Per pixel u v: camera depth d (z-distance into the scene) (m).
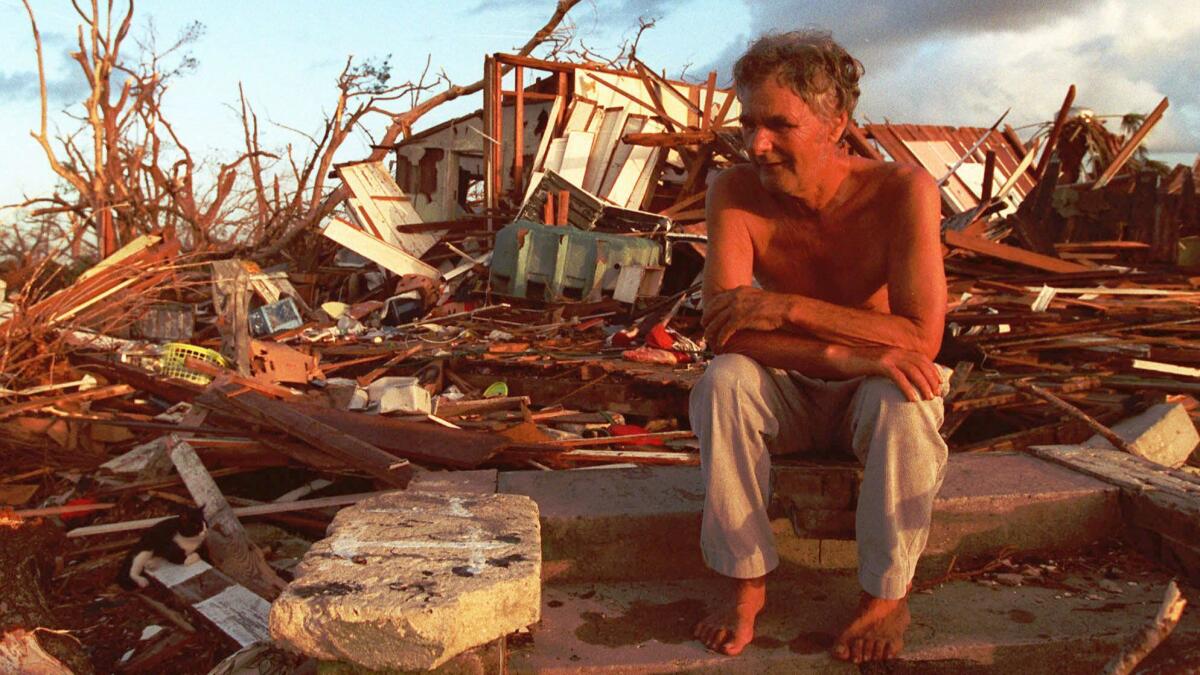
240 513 4.96
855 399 2.73
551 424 6.72
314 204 19.58
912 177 2.68
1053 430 5.59
